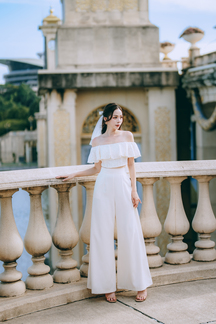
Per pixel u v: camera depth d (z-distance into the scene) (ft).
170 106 42.83
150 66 42.45
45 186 11.44
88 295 11.71
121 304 11.10
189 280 12.69
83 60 41.73
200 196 13.41
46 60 60.13
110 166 11.05
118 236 11.10
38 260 11.57
